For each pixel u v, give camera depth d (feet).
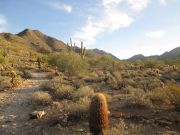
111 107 40.86
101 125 27.32
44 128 33.65
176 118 32.99
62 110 39.45
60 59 105.50
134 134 27.48
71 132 31.07
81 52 141.28
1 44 297.94
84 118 35.58
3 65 116.26
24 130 34.04
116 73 96.63
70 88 55.57
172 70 115.03
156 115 34.78
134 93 47.11
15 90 66.44
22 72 108.47
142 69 139.74
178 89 39.40
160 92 43.75
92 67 154.20
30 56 224.53
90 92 51.39
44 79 94.27
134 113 36.24
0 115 42.34
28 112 43.27
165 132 28.55
